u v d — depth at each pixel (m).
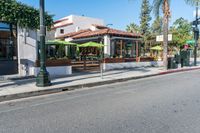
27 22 14.24
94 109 7.29
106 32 24.62
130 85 12.80
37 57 15.57
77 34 31.16
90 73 17.52
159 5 21.28
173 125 5.63
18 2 13.92
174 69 21.77
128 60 23.03
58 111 7.18
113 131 5.28
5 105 8.38
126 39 26.88
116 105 7.77
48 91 10.91
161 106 7.49
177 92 10.00
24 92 10.12
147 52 44.19
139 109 7.16
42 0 11.42
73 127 5.61
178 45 38.66
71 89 11.85
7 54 14.81
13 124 5.97
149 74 17.33
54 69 16.08
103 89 11.59
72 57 26.55
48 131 5.38
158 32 47.44
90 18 43.09
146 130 5.31
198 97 8.84
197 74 18.31
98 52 26.98
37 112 7.14
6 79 13.64
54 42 22.34
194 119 6.07
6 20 13.53
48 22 15.28
